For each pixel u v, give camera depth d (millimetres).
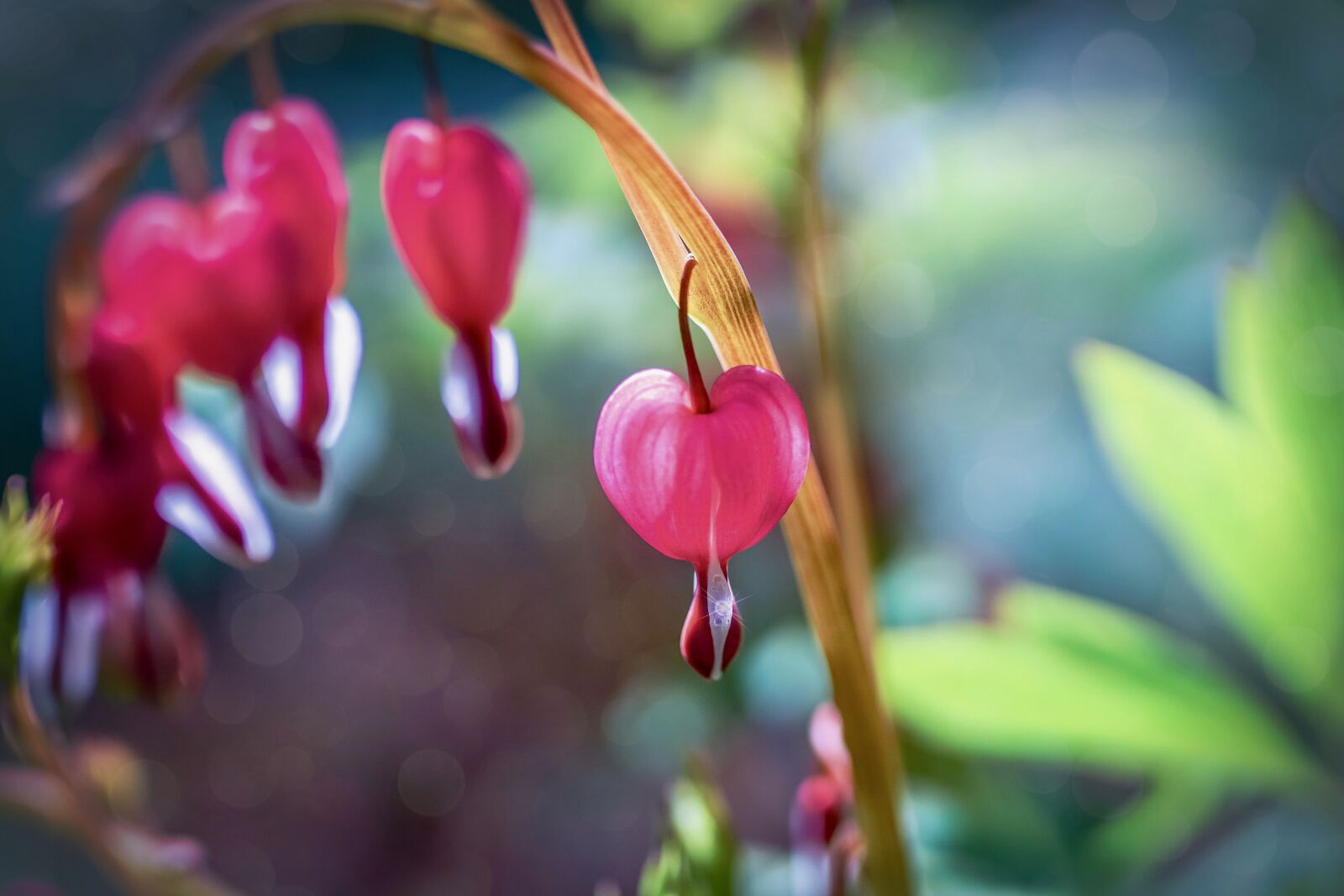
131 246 366
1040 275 666
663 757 791
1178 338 726
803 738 860
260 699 1176
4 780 412
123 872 413
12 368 1401
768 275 624
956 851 457
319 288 361
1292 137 1102
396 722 1122
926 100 670
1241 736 433
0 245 1426
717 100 585
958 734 435
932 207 608
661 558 1008
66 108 1480
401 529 1218
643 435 332
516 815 1043
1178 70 1102
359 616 1193
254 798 1095
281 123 362
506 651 1122
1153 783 515
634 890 966
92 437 375
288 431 359
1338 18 1144
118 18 1518
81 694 369
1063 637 434
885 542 625
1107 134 672
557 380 708
